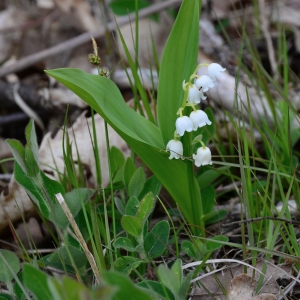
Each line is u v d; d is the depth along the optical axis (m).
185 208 0.91
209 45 1.22
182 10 0.88
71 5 1.45
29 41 1.41
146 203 0.85
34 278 0.80
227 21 1.36
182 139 0.89
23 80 1.25
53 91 1.11
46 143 1.01
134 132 0.88
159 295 0.83
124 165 0.92
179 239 0.93
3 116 1.12
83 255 0.87
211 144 1.00
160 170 0.90
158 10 1.19
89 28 1.40
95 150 0.92
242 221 0.86
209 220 0.94
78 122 1.02
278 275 0.88
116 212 0.92
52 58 1.28
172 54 0.89
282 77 1.12
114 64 1.13
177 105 0.89
